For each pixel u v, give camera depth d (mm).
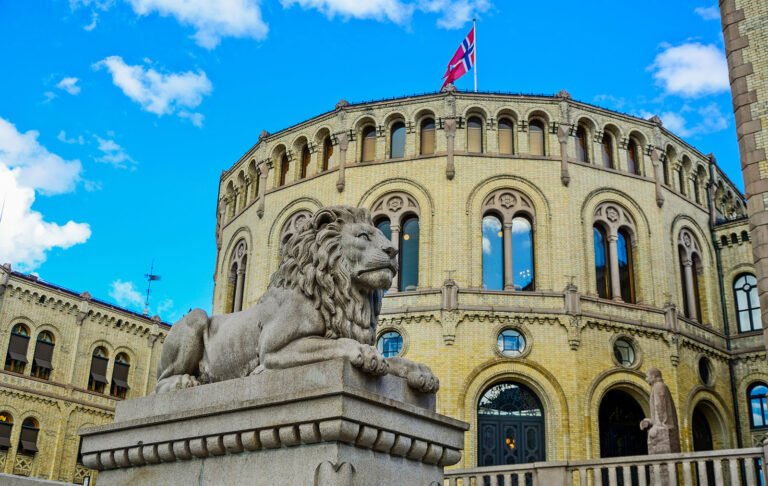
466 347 37625
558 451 36156
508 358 37438
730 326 44000
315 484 5316
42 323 59062
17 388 56406
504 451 36938
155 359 66062
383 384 5984
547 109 42156
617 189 42000
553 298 38656
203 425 6090
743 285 44625
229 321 7059
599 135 42719
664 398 22781
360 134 43281
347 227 6582
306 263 6488
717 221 46312
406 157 41719
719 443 41500
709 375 41938
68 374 59594
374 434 5582
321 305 6359
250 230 46031
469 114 42438
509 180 40938
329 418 5391
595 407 37219
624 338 39094
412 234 40938
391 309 38719
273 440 5668
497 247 40469
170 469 6301
